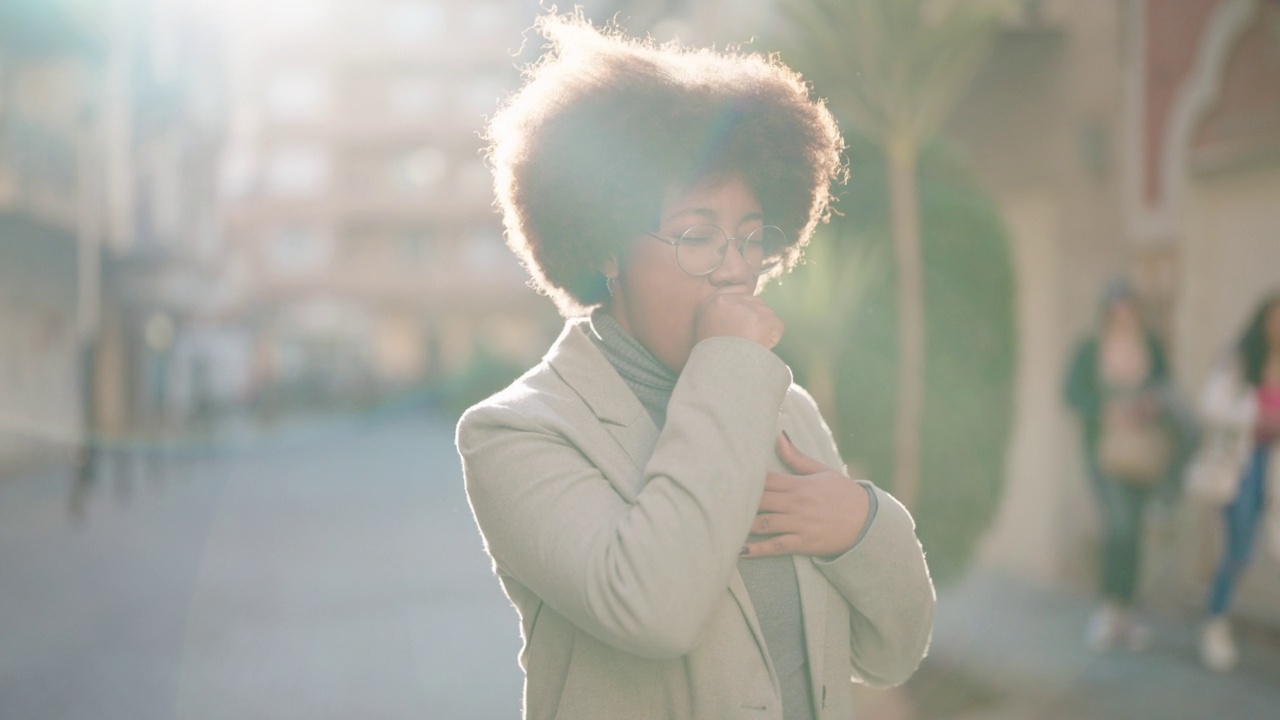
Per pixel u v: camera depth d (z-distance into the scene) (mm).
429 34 60438
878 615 1617
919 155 5766
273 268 60875
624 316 1647
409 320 61125
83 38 21078
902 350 5273
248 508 15906
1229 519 5684
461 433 1571
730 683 1479
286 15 60156
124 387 31766
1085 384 6195
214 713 5531
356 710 5496
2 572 10258
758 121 1591
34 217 21297
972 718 4797
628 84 1558
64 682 6219
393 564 10555
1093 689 5145
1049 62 7801
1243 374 5680
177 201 35625
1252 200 6574
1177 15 6902
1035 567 7980
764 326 1483
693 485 1374
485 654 6754
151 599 8836
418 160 60906
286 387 56719
